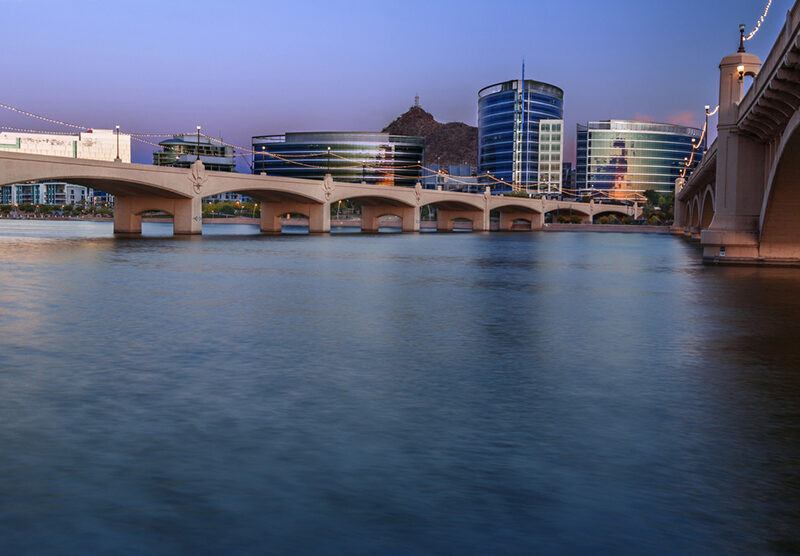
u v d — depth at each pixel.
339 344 17.45
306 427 10.22
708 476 8.28
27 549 6.39
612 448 9.33
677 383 13.37
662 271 44.47
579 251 74.38
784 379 13.77
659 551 6.41
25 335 18.41
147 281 34.09
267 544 6.52
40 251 60.06
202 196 99.00
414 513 7.19
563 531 6.79
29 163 71.44
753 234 46.66
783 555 6.33
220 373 13.98
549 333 19.56
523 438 9.74
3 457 8.80
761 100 34.81
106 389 12.57
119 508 7.27
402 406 11.49
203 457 8.85
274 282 34.22
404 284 34.25
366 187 131.50
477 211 170.75
